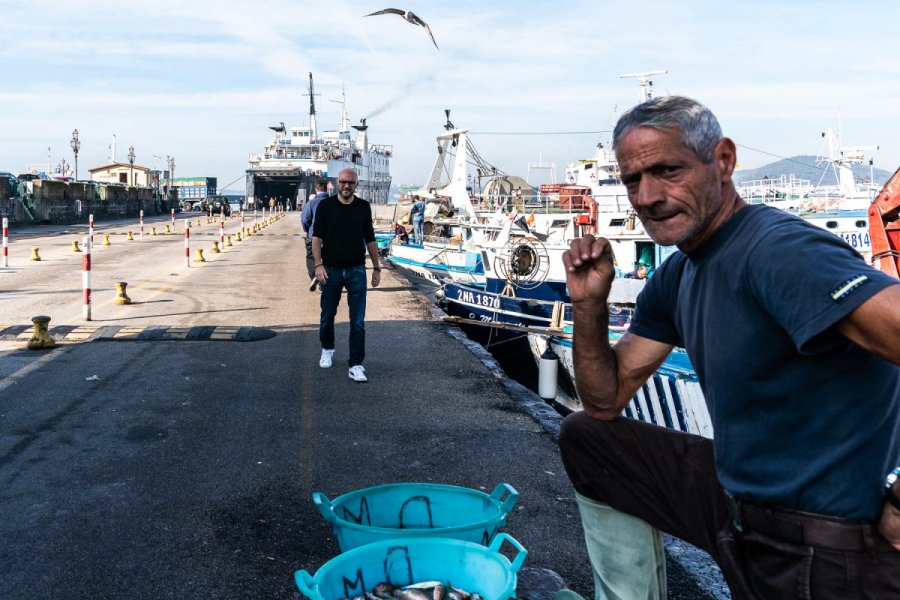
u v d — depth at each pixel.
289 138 91.50
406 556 2.38
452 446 4.97
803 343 1.44
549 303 10.72
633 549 2.20
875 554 1.53
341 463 4.57
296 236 34.41
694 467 2.02
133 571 3.14
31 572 3.11
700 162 1.65
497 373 7.39
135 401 5.91
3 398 5.91
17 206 36.38
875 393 1.53
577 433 2.19
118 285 11.37
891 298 1.35
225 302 11.88
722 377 1.67
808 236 1.53
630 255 12.78
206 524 3.63
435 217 22.12
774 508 1.63
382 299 13.19
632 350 2.12
